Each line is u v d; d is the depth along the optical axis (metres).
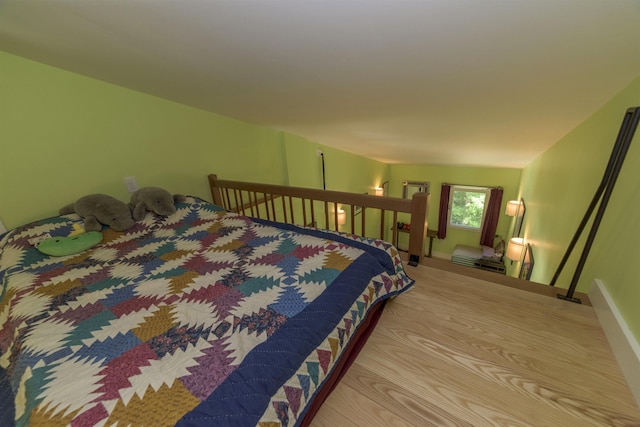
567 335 1.17
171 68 1.55
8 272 1.28
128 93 2.02
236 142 2.91
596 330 1.18
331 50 1.17
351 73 1.39
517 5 0.76
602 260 1.27
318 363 0.81
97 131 1.90
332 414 0.92
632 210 1.05
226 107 2.38
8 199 1.60
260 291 1.03
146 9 0.96
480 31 0.90
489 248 5.38
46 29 1.13
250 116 2.69
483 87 1.34
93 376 0.67
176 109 2.33
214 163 2.72
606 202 1.08
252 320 0.88
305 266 1.19
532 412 0.89
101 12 0.99
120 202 1.81
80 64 1.57
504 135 2.24
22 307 1.00
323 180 4.17
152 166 2.25
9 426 0.90
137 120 2.10
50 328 0.87
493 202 5.14
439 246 6.11
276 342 0.79
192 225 1.91
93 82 1.83
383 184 6.06
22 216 1.65
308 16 0.93
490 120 1.86
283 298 0.99
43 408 0.60
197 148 2.55
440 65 1.18
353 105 1.93
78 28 1.12
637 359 0.91
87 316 0.92
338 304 0.97
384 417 0.90
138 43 1.23
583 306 1.32
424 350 1.15
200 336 0.81
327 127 2.85
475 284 1.58
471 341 1.18
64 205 1.80
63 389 0.64
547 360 1.07
